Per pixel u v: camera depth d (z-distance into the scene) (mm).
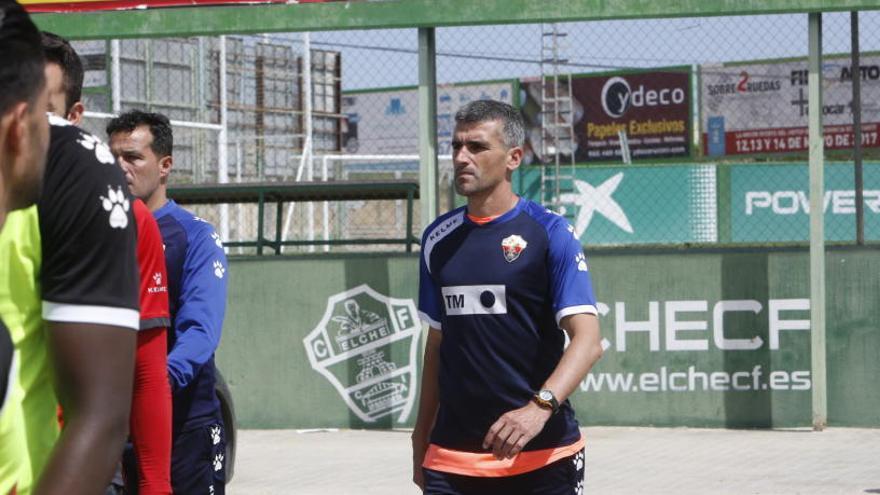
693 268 19125
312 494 14984
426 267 8406
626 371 19312
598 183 30766
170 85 35156
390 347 19766
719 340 19094
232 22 19344
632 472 15977
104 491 4035
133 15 19531
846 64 43469
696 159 51438
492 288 8070
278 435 19500
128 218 4094
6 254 3834
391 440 18828
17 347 3869
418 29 19281
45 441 3990
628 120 52781
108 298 4000
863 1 18047
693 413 19172
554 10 18688
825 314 18766
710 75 51312
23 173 3678
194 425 8359
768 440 18031
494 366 8094
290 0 19266
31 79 3592
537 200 37094
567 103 53250
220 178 29562
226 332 20109
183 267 8352
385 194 21922
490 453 8125
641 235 30172
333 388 19906
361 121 57562
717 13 18344
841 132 43438
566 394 7777
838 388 18859
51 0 19672
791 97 49750
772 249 18969
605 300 19344
